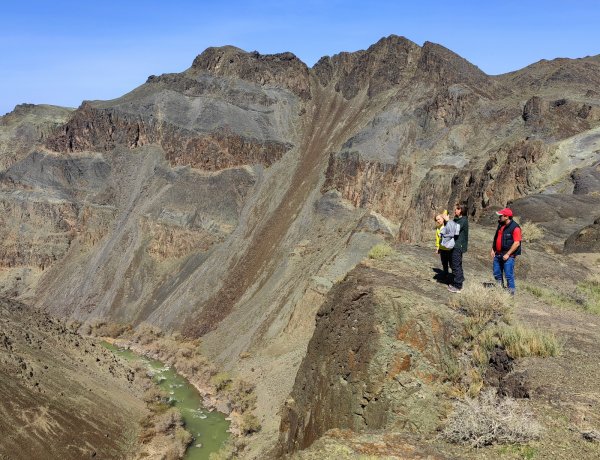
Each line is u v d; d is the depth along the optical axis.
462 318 12.52
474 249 19.86
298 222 108.69
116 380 51.22
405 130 117.81
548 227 28.75
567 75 133.75
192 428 48.25
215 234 114.00
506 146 70.31
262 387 55.22
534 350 10.84
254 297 90.00
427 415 11.38
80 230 127.75
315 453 8.73
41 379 39.41
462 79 130.00
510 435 8.38
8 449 31.27
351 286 14.93
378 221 94.69
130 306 101.81
